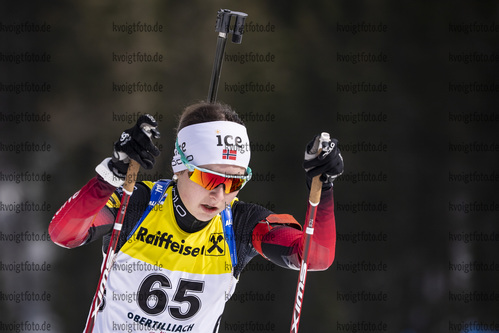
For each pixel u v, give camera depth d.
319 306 42.28
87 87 43.84
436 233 49.59
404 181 49.72
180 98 44.88
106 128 43.31
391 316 45.28
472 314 47.75
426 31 53.59
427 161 51.34
